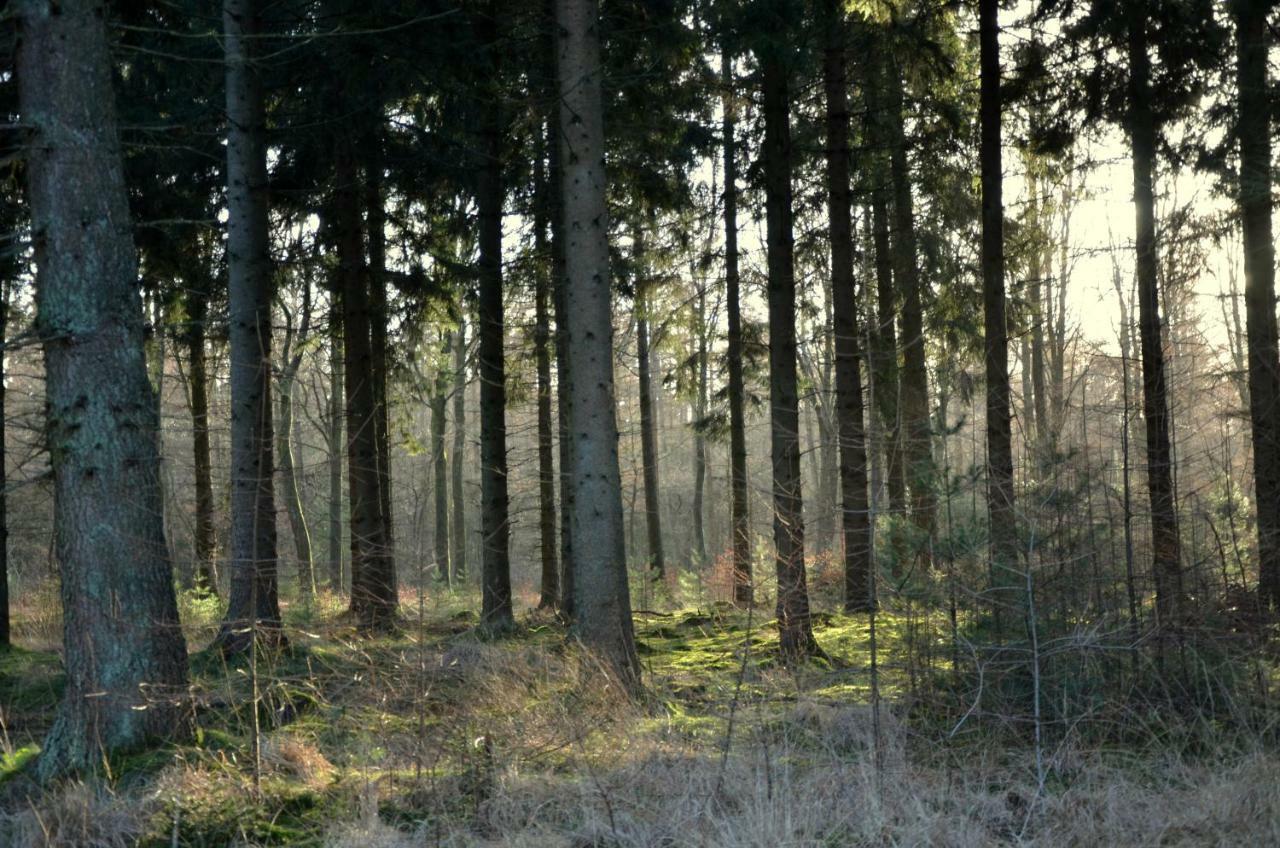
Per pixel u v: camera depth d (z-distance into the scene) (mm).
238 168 10945
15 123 6559
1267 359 10570
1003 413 10773
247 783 5961
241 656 9641
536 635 13133
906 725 6852
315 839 5574
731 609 15727
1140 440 7812
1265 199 10578
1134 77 11109
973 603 7465
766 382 17359
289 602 14820
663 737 7336
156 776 6012
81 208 6547
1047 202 15711
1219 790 5719
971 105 15039
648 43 12336
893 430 7641
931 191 16469
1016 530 7309
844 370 12906
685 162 16078
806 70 11844
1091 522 7367
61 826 5355
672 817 5641
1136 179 11094
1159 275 9461
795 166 15484
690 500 41562
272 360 8148
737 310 16750
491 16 12672
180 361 17953
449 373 20750
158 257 13906
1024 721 6910
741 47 11258
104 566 6496
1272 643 7352
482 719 7270
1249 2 10328
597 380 9406
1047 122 12305
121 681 6484
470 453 40531
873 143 14992
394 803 6004
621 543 9383
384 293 15414
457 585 23281
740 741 7207
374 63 12625
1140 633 7207
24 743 7789
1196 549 7648
